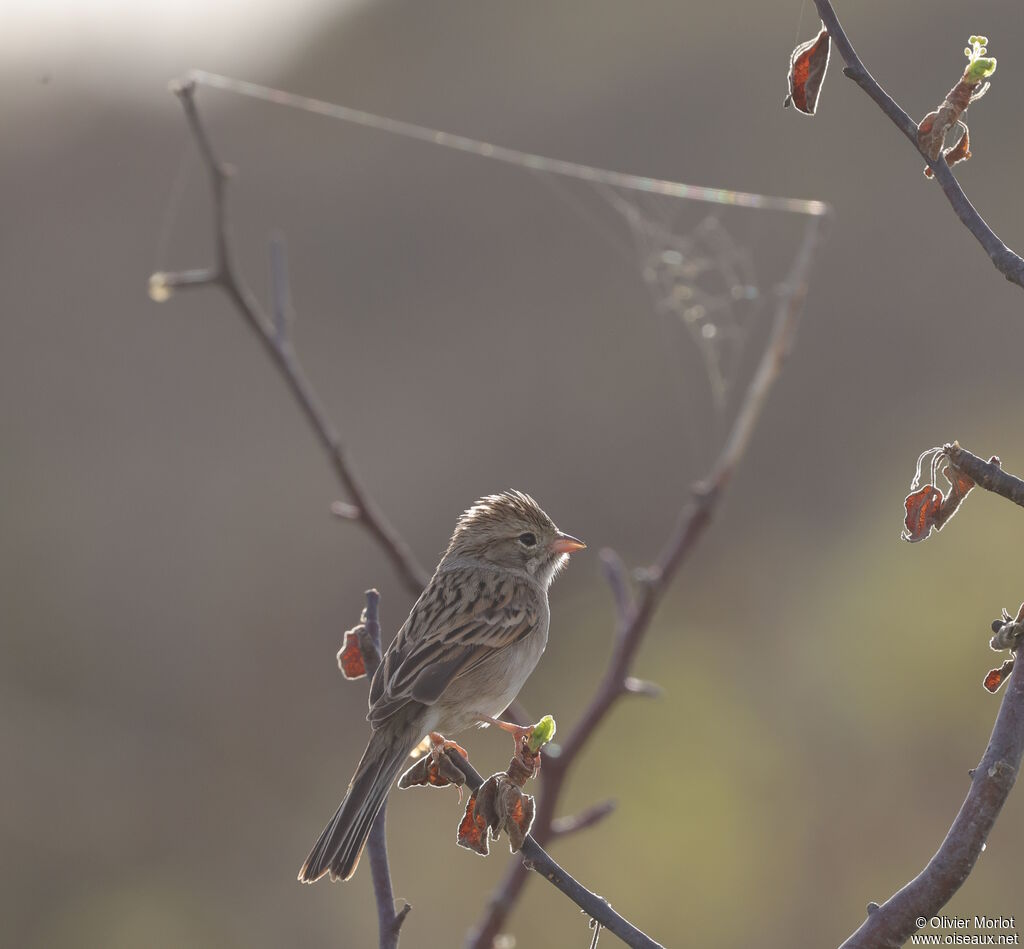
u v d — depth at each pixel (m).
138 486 21.33
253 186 26.75
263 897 13.85
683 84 24.25
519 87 26.42
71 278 25.83
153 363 23.81
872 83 3.24
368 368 22.36
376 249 24.36
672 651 14.33
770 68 23.84
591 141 24.00
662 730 12.95
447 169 25.36
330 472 20.84
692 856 11.74
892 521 15.40
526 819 3.25
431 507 19.78
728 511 17.45
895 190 20.44
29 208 27.20
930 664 12.45
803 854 11.78
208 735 16.80
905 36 22.97
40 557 19.88
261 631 18.44
